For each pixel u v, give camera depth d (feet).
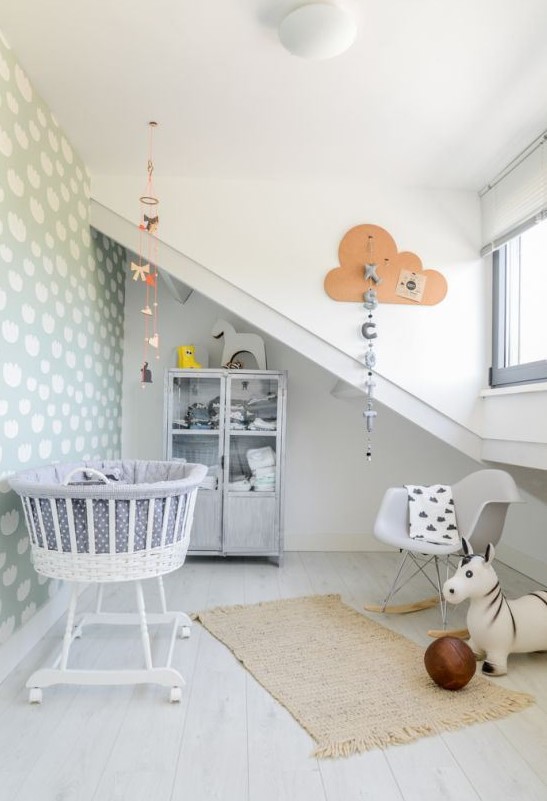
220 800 4.75
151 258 10.36
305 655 7.52
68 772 5.07
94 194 10.27
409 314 10.46
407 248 10.53
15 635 7.12
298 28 6.14
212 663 7.30
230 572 11.43
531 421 8.84
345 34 6.19
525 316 9.84
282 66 7.14
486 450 10.42
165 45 6.78
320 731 5.72
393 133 8.77
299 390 13.51
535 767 5.25
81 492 5.95
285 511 13.47
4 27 6.50
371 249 10.41
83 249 9.96
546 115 8.18
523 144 9.00
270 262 10.36
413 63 7.04
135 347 13.48
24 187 7.35
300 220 10.42
